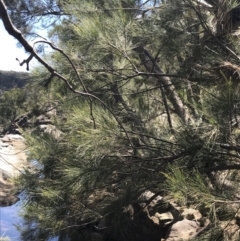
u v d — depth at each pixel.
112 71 4.32
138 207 5.36
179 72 4.25
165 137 4.10
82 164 4.07
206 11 4.25
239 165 3.55
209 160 3.62
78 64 4.25
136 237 5.29
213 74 3.78
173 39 4.05
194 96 3.97
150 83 4.96
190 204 2.92
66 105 4.76
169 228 4.88
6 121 7.65
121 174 4.23
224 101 2.97
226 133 3.08
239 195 3.11
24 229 5.02
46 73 5.42
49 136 5.00
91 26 3.93
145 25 4.12
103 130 3.78
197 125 3.44
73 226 4.55
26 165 5.69
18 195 5.27
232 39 3.89
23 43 0.92
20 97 7.57
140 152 4.21
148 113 4.59
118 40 3.94
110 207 4.30
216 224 2.86
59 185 4.37
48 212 4.43
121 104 4.64
